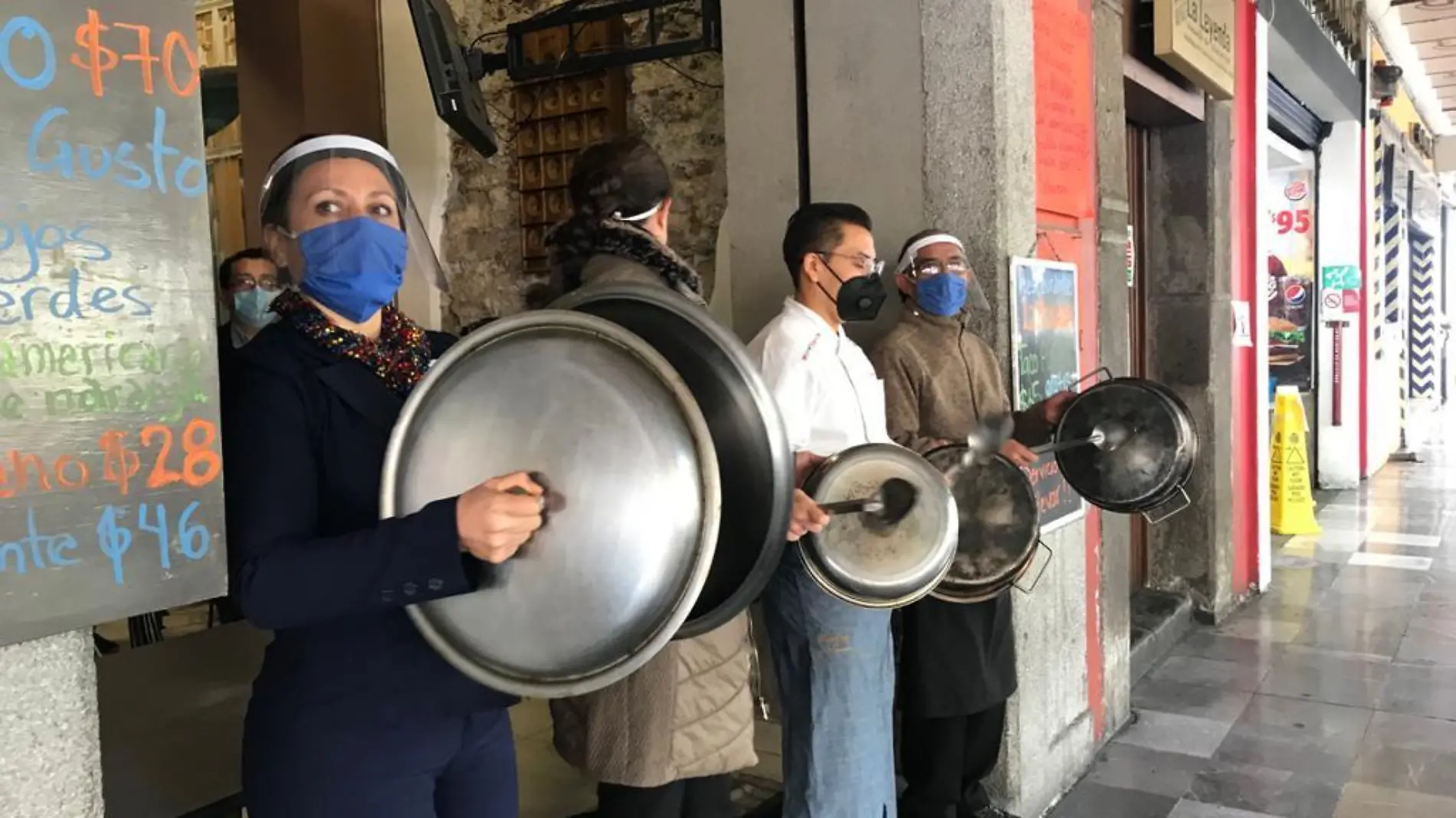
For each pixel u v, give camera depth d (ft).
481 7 12.85
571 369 3.70
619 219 6.15
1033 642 9.05
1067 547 9.75
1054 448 7.47
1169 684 12.67
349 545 3.51
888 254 8.83
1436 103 37.32
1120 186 11.44
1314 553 19.53
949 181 8.54
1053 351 9.38
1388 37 28.40
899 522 5.84
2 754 3.43
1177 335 14.99
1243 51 15.98
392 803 4.05
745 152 9.43
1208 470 14.93
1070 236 10.07
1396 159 32.17
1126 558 11.37
